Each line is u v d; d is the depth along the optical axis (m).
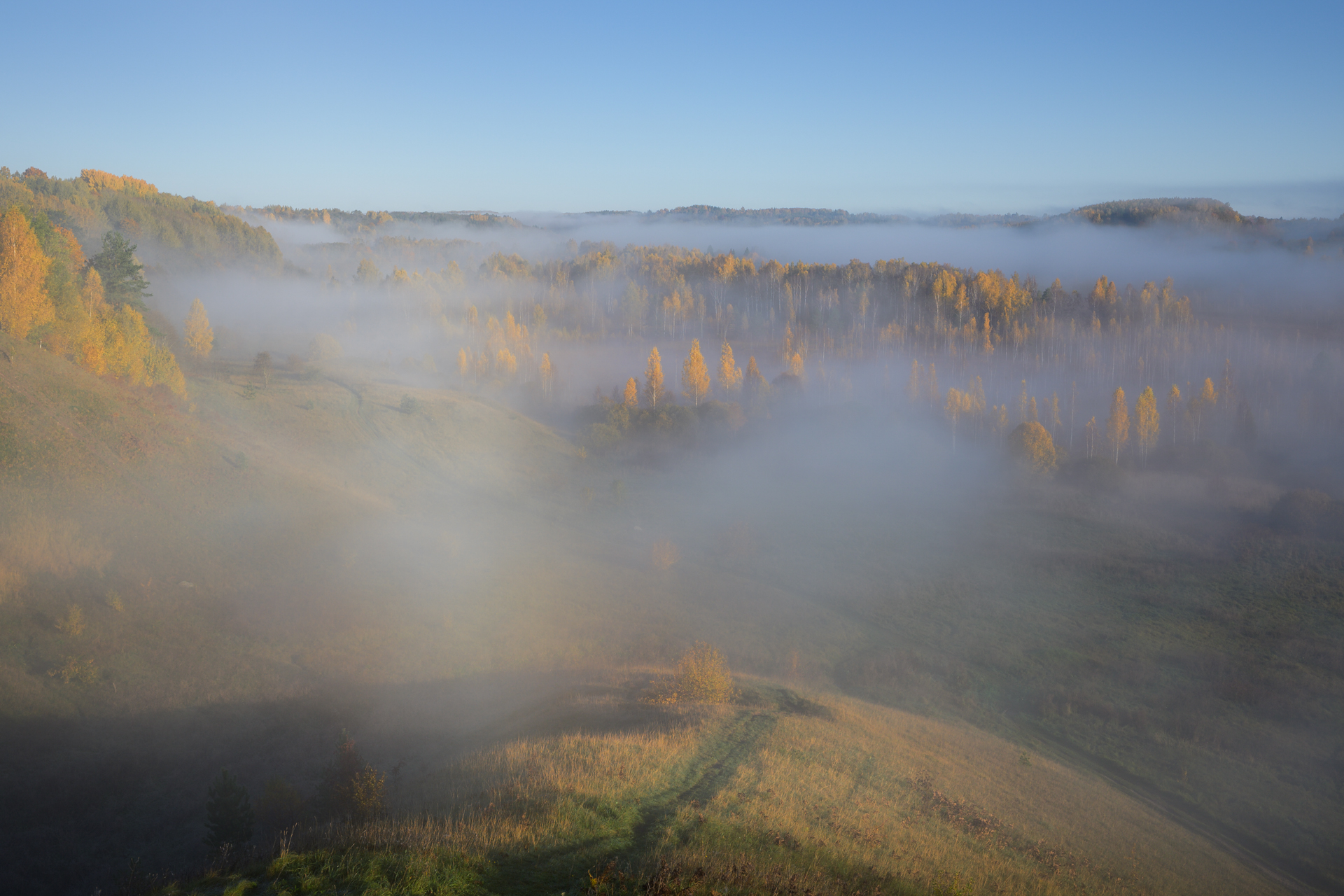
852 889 16.95
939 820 26.56
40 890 27.41
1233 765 47.94
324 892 12.95
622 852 16.81
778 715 34.69
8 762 33.97
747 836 19.14
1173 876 29.45
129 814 32.53
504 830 16.61
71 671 41.41
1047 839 28.31
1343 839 39.56
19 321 71.00
